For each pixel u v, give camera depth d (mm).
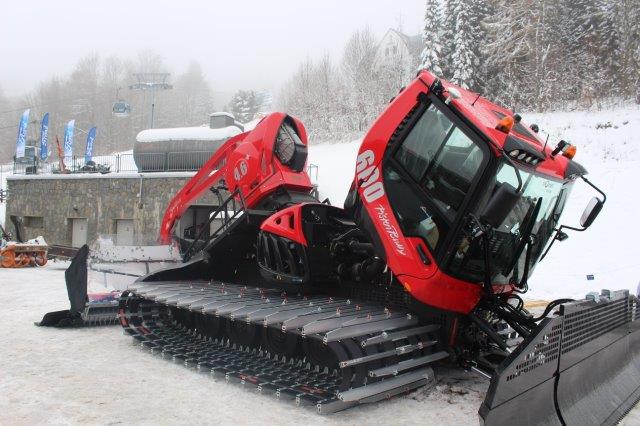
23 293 11242
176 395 4977
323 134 34188
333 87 39688
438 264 4820
